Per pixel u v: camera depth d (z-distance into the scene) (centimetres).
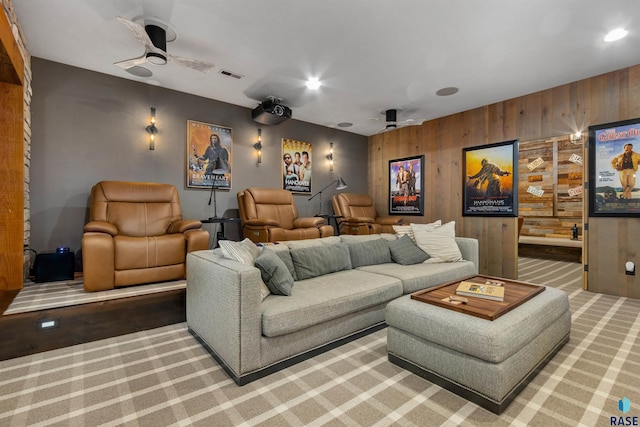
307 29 265
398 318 183
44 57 324
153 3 233
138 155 385
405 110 474
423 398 154
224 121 454
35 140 324
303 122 545
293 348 187
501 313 166
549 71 338
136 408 147
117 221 320
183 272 305
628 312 277
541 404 148
